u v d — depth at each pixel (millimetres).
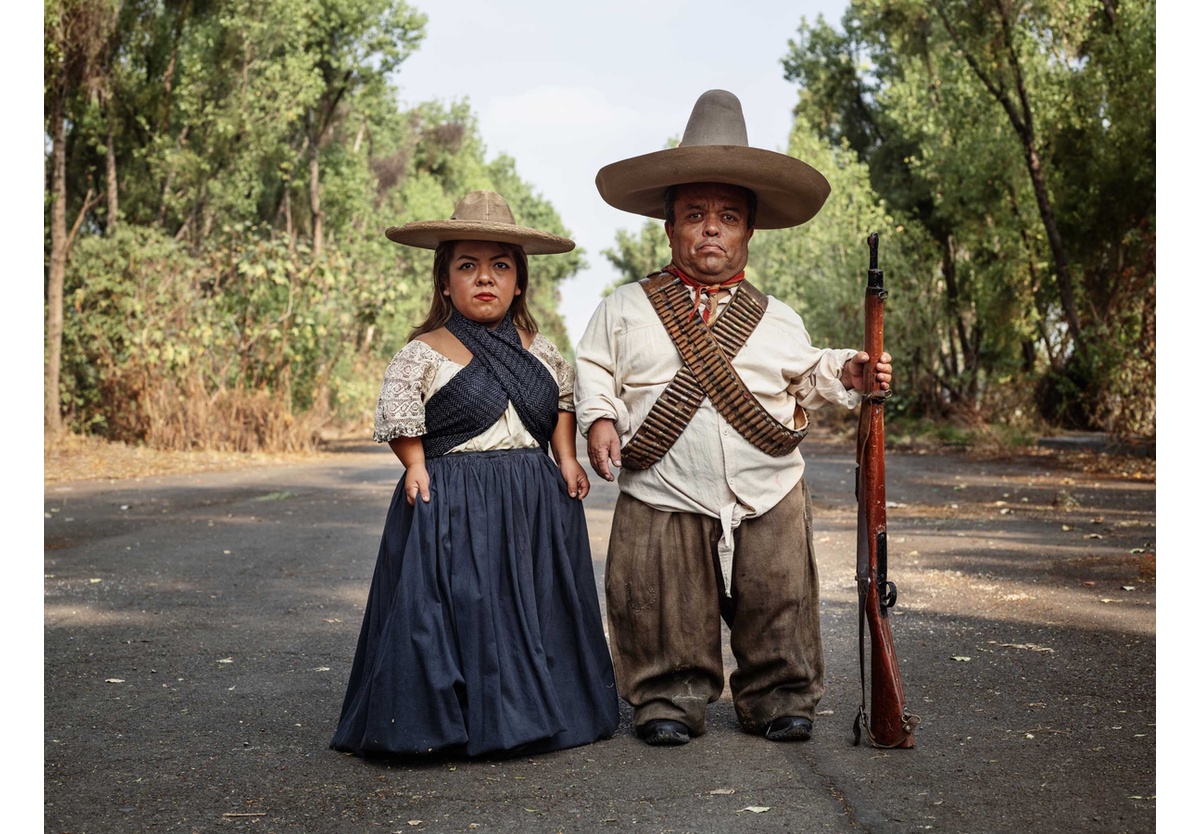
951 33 17875
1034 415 19547
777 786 3332
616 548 3920
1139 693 4285
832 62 27203
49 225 18109
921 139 23188
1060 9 17609
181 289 17922
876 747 3691
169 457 16469
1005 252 20797
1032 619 5641
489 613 3656
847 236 22562
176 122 21250
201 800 3271
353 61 27516
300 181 28703
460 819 3102
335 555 8031
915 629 5496
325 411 19453
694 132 3930
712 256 3846
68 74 16922
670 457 3834
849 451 19203
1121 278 17359
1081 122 18312
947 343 24188
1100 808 3107
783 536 3834
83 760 3637
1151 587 6406
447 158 53656
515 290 4066
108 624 5773
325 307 17750
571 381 4094
